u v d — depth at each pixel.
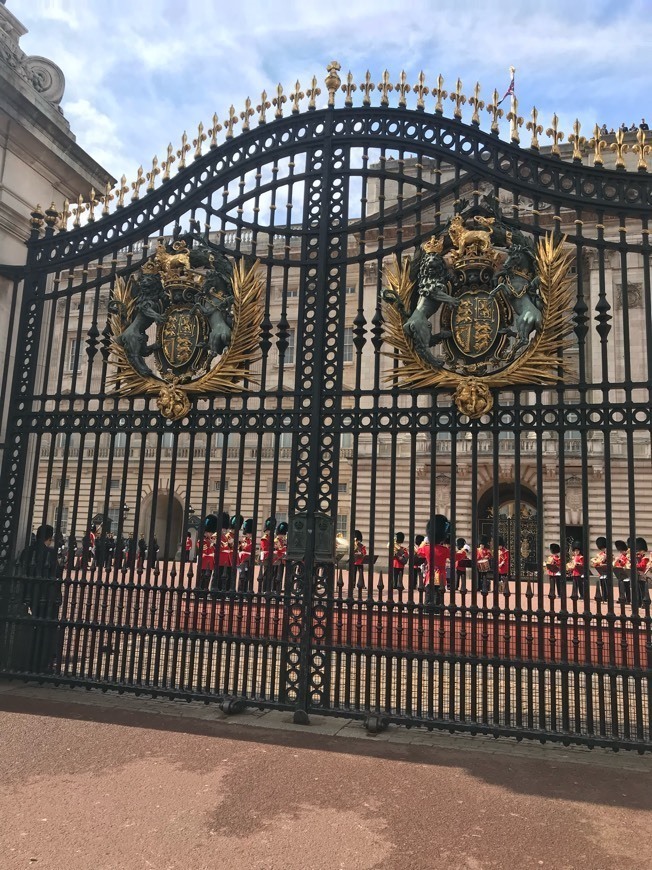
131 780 4.96
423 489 22.27
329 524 6.75
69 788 4.79
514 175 6.83
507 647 6.11
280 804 4.63
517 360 6.34
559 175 6.72
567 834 4.32
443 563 10.06
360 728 6.40
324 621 6.86
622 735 6.16
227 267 7.44
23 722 6.23
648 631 5.82
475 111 7.05
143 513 26.30
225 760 5.42
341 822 4.39
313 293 7.23
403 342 6.68
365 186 7.25
